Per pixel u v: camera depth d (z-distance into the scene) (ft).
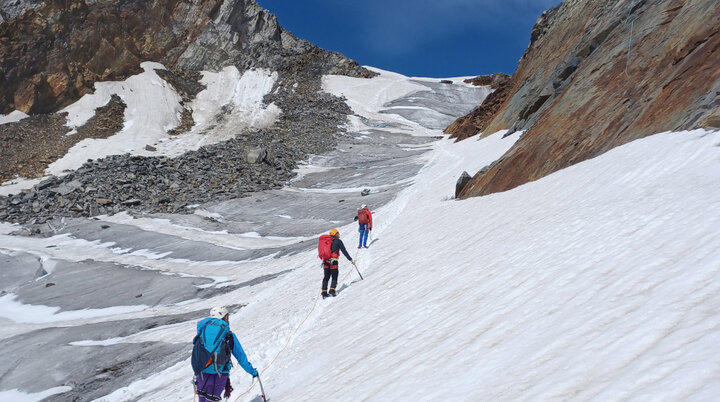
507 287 18.07
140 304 58.75
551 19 138.51
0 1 240.94
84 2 269.03
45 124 210.59
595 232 19.60
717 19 35.06
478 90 332.80
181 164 151.74
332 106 274.98
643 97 36.52
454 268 25.03
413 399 11.93
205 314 47.44
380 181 124.36
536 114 78.79
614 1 77.61
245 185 133.80
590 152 37.58
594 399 8.25
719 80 28.60
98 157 177.58
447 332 16.35
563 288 15.08
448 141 186.19
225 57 305.53
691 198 18.47
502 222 30.71
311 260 55.98
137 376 32.65
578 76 53.83
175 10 305.12
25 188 145.69
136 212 109.50
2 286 70.23
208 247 82.74
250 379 23.18
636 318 10.79
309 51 346.54
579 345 10.72
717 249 12.60
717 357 7.74
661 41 41.24
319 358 21.13
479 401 10.21
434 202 61.11
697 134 25.64
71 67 239.91
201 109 253.24
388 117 271.69
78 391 32.89
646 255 14.67
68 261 79.41
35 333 48.47
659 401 7.34
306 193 125.18
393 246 41.29
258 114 248.11
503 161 51.57
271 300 42.88
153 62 280.51
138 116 227.40
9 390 35.27
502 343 13.08
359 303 27.76
